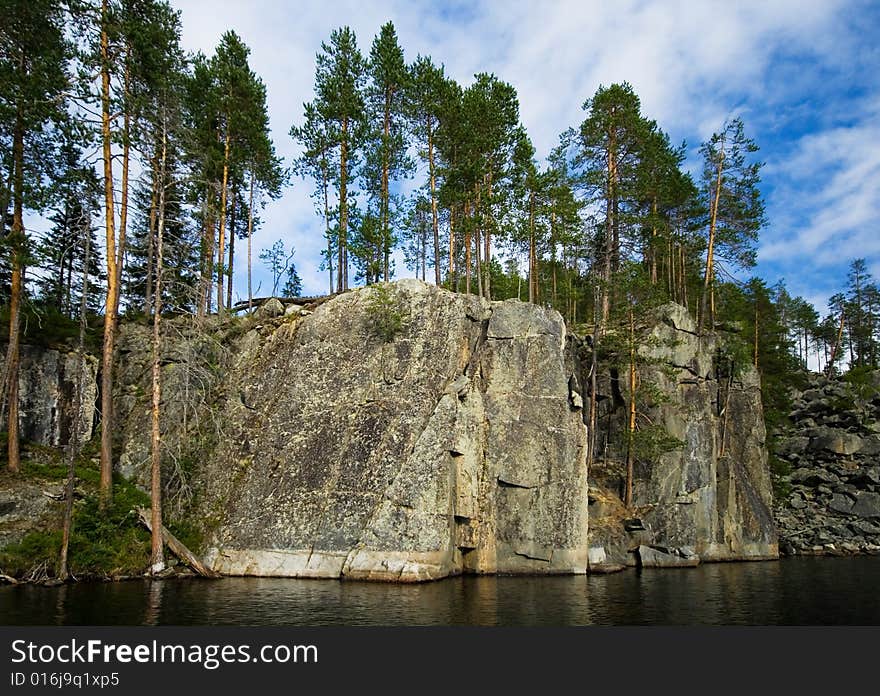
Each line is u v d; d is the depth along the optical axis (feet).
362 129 136.15
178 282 97.09
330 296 129.08
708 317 177.27
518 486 105.09
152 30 98.78
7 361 93.76
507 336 112.98
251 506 98.89
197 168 120.98
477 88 138.41
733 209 153.69
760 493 150.20
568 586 90.33
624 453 132.57
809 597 84.43
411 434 99.66
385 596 77.46
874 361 302.04
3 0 89.30
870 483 174.29
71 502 83.20
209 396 111.45
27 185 90.43
